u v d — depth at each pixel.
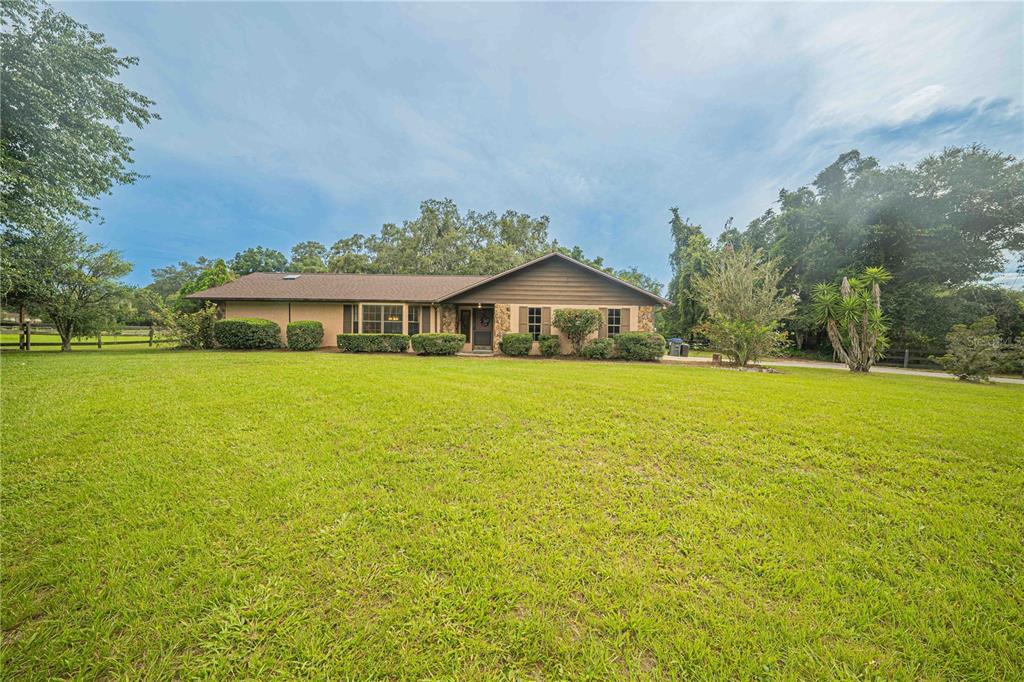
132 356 11.70
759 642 1.71
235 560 2.17
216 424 4.45
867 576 2.15
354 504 2.76
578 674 1.57
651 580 2.08
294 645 1.66
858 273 18.69
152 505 2.71
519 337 14.04
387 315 16.38
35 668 1.55
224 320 14.75
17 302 14.11
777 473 3.41
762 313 12.48
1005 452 3.90
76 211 11.62
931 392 7.58
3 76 9.48
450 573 2.12
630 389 6.89
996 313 17.47
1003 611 1.89
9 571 2.04
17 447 3.69
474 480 3.19
